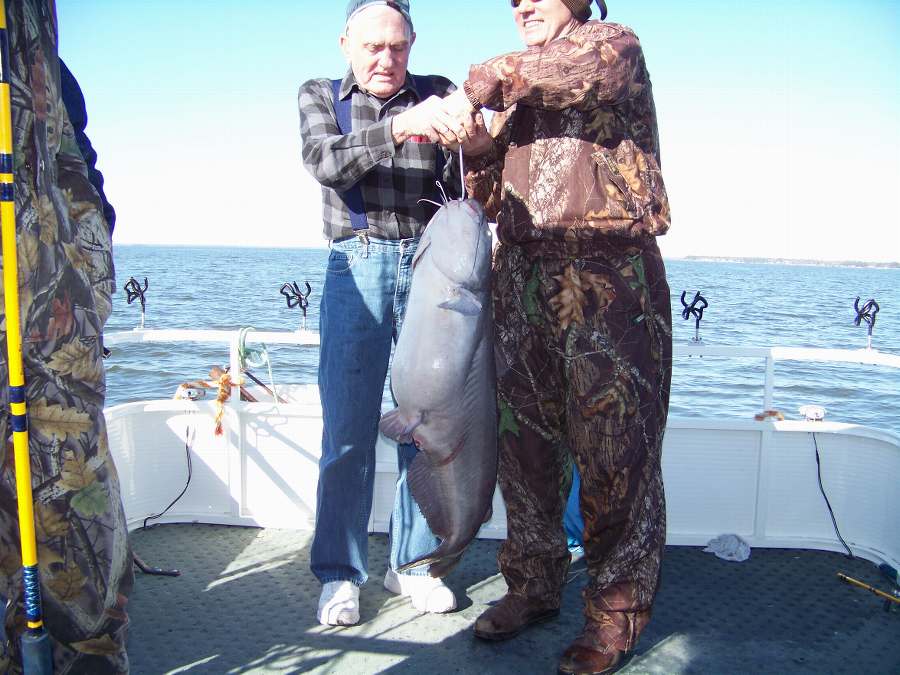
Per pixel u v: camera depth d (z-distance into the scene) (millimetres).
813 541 3471
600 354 2318
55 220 1888
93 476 1941
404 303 2846
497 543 3520
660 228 2275
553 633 2693
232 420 3568
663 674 2430
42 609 1828
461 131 2156
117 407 3449
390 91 2738
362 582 2850
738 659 2535
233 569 3162
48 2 1894
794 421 3459
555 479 2670
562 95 2059
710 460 3486
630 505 2387
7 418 1805
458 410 2090
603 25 2123
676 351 3471
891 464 3277
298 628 2701
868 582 3148
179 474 3607
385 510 3611
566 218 2254
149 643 2561
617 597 2416
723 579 3154
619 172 2240
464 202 2113
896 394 11633
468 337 2059
